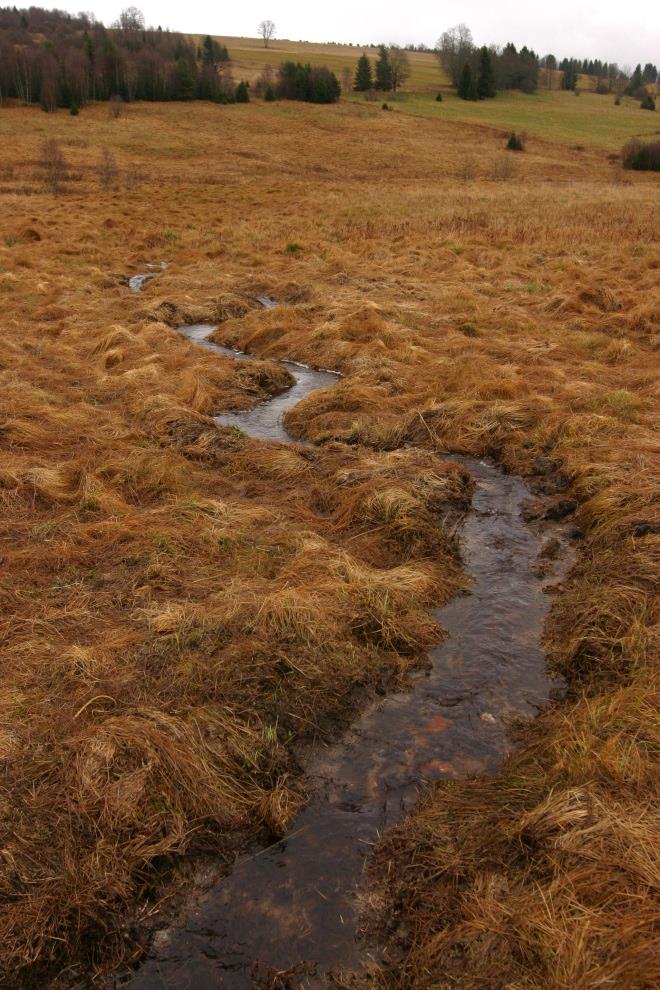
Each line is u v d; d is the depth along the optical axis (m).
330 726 4.46
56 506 6.88
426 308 14.46
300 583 5.50
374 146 61.62
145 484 7.28
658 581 5.30
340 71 112.12
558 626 5.36
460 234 23.70
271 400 10.66
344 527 6.64
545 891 3.20
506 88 111.06
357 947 3.23
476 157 58.00
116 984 3.14
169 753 3.91
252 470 7.86
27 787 3.70
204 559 5.93
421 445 8.70
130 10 126.88
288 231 24.97
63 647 4.79
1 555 5.88
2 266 18.17
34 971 3.09
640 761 3.74
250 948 3.25
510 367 10.48
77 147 52.22
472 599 5.81
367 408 9.56
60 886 3.32
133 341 12.35
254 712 4.34
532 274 17.27
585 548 6.38
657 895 3.03
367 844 3.71
